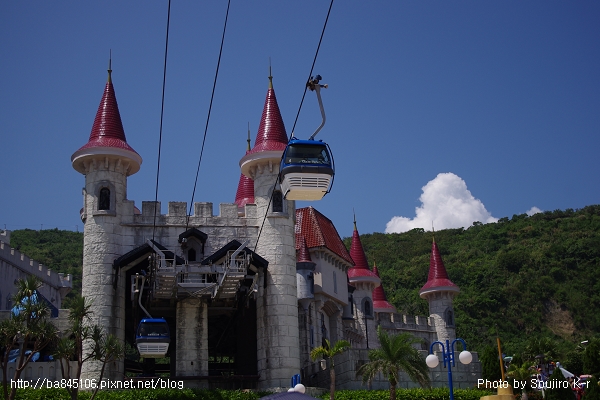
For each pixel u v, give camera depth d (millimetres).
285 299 44969
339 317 56656
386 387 45438
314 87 21750
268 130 47938
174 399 39781
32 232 121875
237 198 59031
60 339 35531
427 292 73875
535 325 110812
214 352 52000
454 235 150000
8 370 41000
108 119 46469
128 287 45625
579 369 74000
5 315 44781
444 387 47781
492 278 121188
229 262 41406
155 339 36531
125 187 46000
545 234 137875
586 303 113938
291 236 46656
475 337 108312
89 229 44281
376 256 145250
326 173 23188
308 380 48406
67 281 72812
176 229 45594
